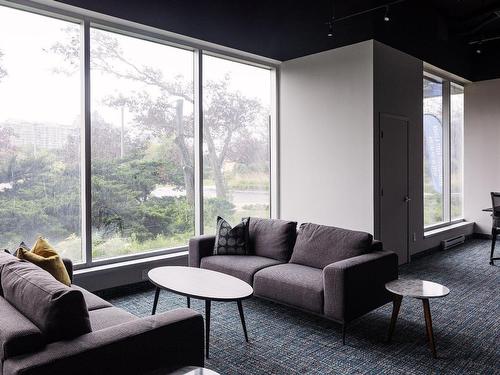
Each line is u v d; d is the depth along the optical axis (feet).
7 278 7.22
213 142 17.87
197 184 17.10
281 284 11.53
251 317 12.06
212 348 9.95
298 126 19.33
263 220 14.83
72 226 13.76
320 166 18.43
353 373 8.74
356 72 16.99
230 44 16.83
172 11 14.74
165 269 11.71
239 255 14.24
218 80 18.03
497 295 14.29
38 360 5.40
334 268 10.28
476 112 25.53
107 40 14.47
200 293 9.40
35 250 9.58
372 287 11.08
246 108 19.29
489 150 25.07
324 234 12.84
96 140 14.19
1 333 5.70
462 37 22.56
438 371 8.84
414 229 19.45
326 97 18.13
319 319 11.91
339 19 16.02
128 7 13.69
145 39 15.43
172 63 16.33
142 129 15.47
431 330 9.61
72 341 5.93
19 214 12.67
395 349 9.93
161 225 16.08
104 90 14.39
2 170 12.32
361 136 16.90
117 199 14.78
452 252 21.35
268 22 17.74
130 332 6.30
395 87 17.76
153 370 6.39
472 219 25.84
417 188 19.57
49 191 13.25
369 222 16.71
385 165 17.24
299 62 19.17
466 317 12.15
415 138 19.29
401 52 18.13
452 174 25.14
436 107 23.52
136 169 15.30
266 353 9.69
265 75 20.17
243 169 19.20
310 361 9.29
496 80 24.63
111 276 13.88
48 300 5.99
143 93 15.47
